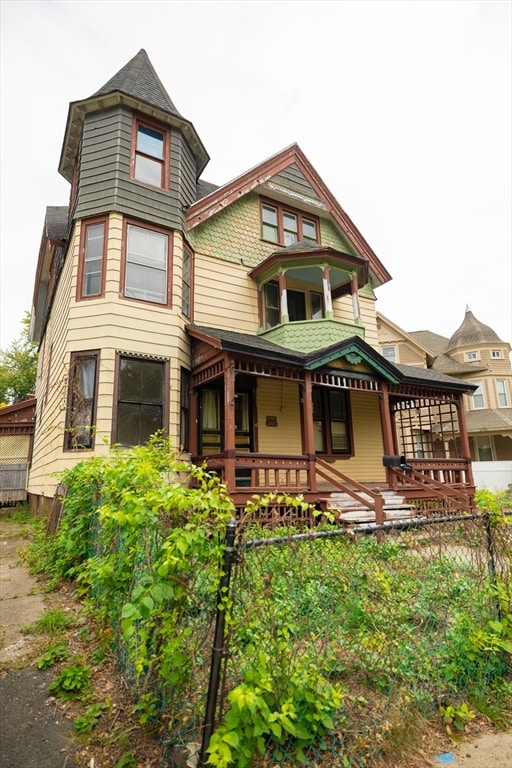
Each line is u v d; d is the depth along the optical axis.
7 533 9.82
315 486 8.70
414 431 18.05
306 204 12.89
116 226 8.87
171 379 8.88
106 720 2.54
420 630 3.10
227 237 11.29
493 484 18.62
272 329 10.73
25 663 3.29
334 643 2.68
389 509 8.67
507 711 2.72
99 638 3.45
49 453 10.15
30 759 2.24
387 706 2.51
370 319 13.74
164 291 9.27
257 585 2.17
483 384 23.42
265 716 1.89
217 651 1.96
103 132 9.45
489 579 3.22
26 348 31.06
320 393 12.18
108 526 3.17
